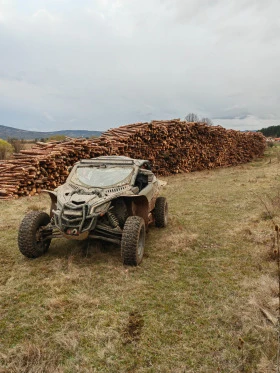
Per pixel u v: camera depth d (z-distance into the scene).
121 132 15.20
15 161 10.75
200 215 8.02
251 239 5.88
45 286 4.00
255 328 3.08
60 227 4.51
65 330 3.06
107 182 5.27
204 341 2.93
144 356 2.73
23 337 2.97
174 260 4.94
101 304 3.57
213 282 4.16
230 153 25.39
